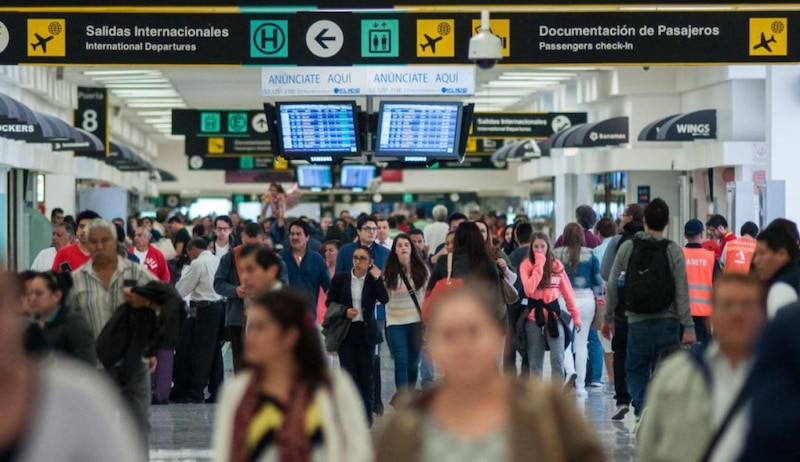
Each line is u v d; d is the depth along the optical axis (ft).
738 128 121.80
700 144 131.64
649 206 52.24
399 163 93.35
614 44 64.54
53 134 110.22
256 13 64.75
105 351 39.73
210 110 157.79
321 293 70.38
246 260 37.27
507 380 19.38
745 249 63.93
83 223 74.74
